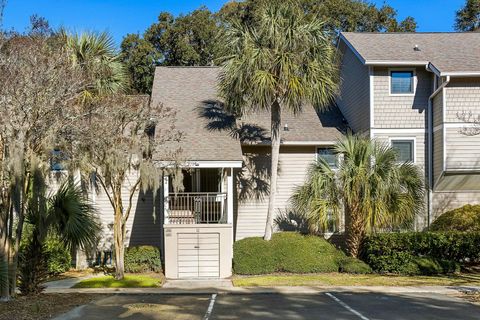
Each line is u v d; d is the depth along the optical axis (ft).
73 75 48.60
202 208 63.26
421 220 65.41
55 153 49.88
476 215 62.03
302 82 57.26
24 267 42.50
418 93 67.36
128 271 60.95
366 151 58.95
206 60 128.67
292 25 57.72
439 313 37.83
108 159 49.49
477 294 46.19
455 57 67.15
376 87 67.10
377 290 48.62
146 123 54.34
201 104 71.97
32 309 36.65
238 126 69.92
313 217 59.36
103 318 35.91
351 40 74.18
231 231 60.18
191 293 47.62
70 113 48.57
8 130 39.55
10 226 39.93
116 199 54.70
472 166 63.05
